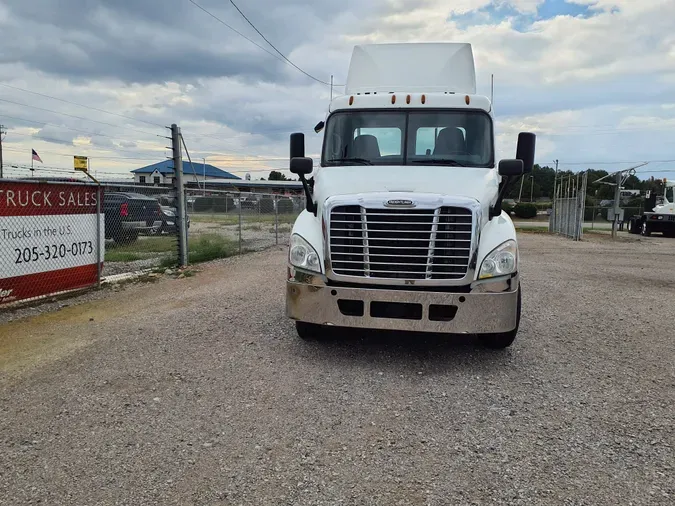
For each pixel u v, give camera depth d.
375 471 3.09
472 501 2.79
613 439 3.51
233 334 5.92
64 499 2.78
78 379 4.48
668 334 6.27
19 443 3.37
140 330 6.04
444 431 3.62
